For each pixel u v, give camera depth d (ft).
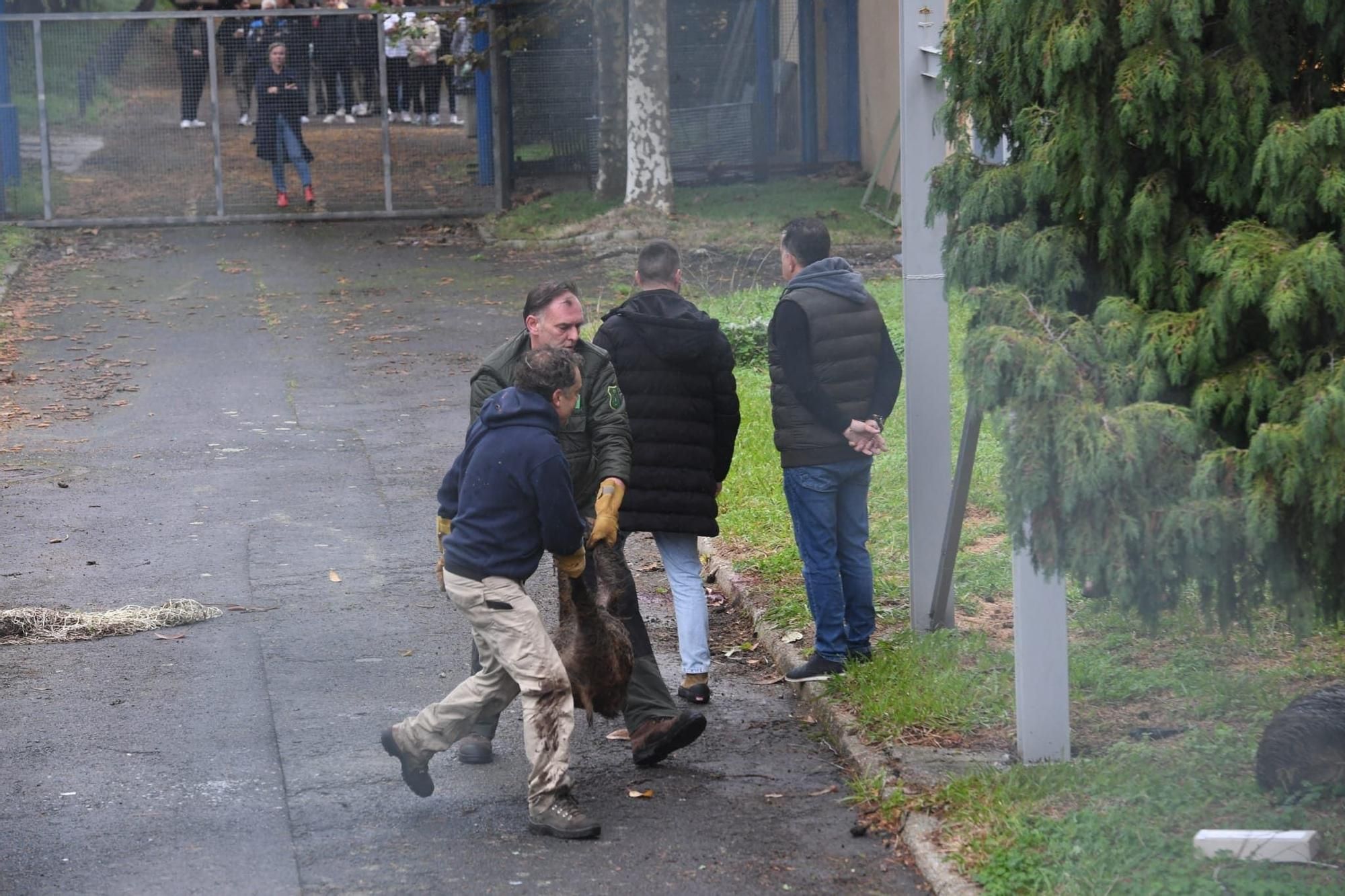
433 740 29.55
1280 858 24.98
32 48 126.82
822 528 34.94
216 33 125.49
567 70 120.67
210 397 72.64
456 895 26.58
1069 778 28.53
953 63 27.09
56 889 26.84
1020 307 25.21
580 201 118.11
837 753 32.99
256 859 28.04
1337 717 27.20
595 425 31.89
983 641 36.76
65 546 50.16
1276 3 24.07
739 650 40.04
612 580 31.63
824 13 130.21
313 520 53.26
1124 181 24.93
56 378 76.23
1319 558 23.65
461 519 28.60
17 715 35.65
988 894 25.11
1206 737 30.32
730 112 123.75
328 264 105.29
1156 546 23.62
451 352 81.15
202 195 122.93
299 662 39.42
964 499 34.47
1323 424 21.90
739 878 27.14
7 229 112.68
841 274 34.60
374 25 120.67
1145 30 23.34
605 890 26.71
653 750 31.91
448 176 123.44
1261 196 24.09
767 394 65.98
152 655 39.96
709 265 99.30
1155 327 23.84
